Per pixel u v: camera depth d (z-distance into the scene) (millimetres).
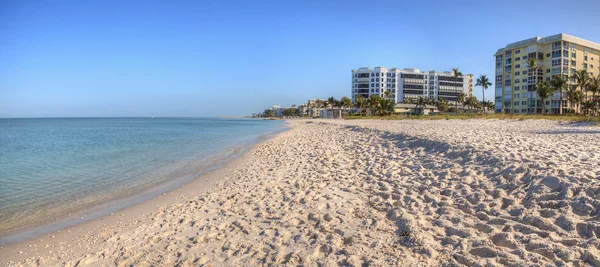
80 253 5988
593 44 80000
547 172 6586
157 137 37031
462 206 6047
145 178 12992
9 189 11219
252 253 5184
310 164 12898
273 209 7328
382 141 16969
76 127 74625
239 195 9023
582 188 5473
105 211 8648
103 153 21219
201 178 12648
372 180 8914
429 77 138000
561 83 67875
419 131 19812
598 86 67625
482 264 3979
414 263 4246
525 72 81500
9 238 6871
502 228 4910
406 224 5441
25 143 30469
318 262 4586
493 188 6688
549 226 4633
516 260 3932
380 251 4699
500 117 47781
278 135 36156
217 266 4883
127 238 6480
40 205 9289
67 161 17688
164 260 5266
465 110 118312
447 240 4770
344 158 13391
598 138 13758
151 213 8250
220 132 48000
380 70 132875
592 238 4121
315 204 7289
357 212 6484
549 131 19422
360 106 115000
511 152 9180
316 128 44844
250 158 17234
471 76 144625
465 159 9445
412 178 8531
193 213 7746
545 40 78375
